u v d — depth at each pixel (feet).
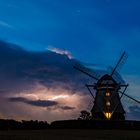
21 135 114.93
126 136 121.60
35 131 139.23
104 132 137.69
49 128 167.94
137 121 164.14
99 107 192.65
